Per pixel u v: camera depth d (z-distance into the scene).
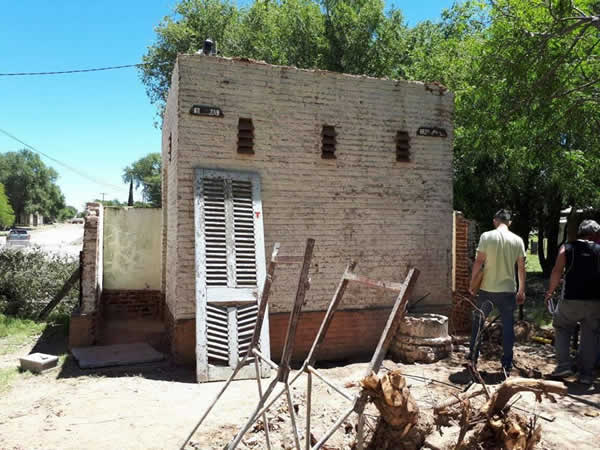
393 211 8.16
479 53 11.20
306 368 3.27
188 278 6.92
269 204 7.41
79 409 5.07
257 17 20.75
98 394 5.57
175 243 7.17
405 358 7.22
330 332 7.68
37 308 10.19
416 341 7.15
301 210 7.58
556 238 17.94
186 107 6.94
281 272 7.39
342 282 3.41
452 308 8.78
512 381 3.30
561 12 8.68
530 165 12.74
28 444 4.21
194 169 6.98
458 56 14.56
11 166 80.06
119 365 6.78
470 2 12.07
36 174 83.31
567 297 6.06
